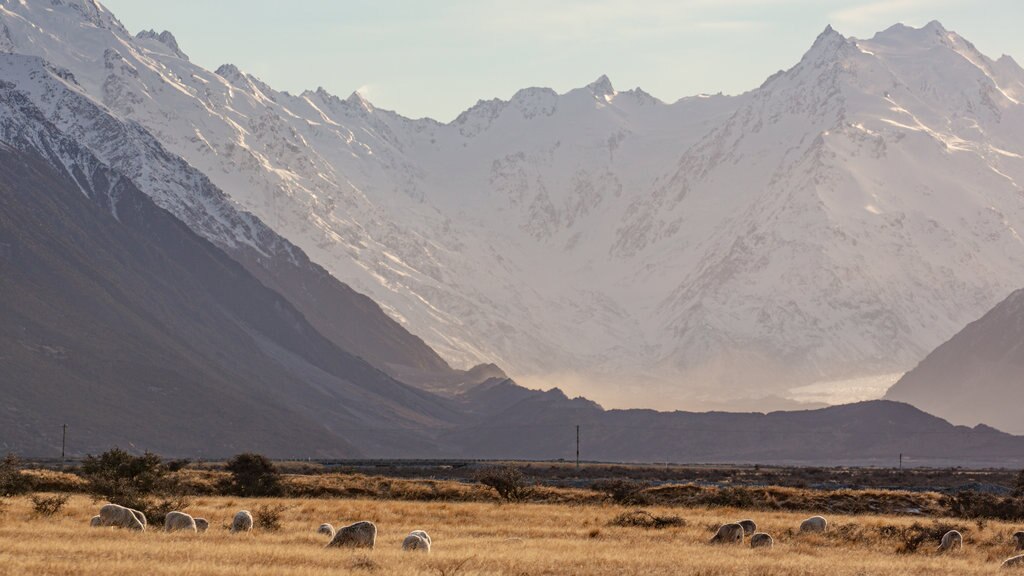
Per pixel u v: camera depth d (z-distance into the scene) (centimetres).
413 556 9706
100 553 9612
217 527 12381
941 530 13062
